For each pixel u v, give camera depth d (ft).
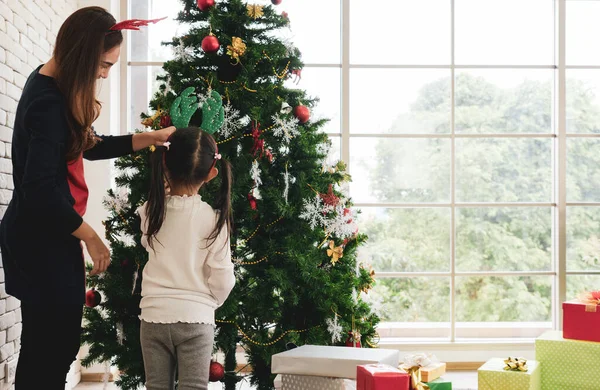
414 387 6.24
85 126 6.28
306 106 9.21
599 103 13.74
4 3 8.72
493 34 13.71
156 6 13.30
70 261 6.29
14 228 6.16
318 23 13.57
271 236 8.76
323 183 9.14
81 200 6.57
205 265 6.59
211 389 11.35
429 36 13.69
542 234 13.71
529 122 13.74
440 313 13.64
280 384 7.34
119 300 8.30
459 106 13.66
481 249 13.66
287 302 8.66
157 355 6.41
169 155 6.71
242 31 8.96
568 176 13.71
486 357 13.34
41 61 10.50
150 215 6.55
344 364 6.89
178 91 8.63
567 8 13.69
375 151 13.62
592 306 8.93
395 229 13.64
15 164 6.23
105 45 6.34
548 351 9.04
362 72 13.62
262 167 8.68
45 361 6.32
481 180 13.66
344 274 9.18
